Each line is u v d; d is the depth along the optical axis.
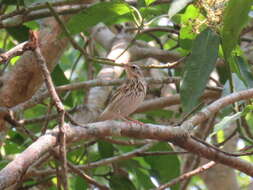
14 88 11.70
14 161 7.87
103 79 13.80
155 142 13.18
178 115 16.53
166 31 15.00
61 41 12.15
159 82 14.36
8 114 11.24
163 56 15.55
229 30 10.23
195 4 10.81
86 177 12.18
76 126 9.42
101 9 10.75
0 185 7.46
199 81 10.56
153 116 16.69
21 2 12.84
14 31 13.53
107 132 9.71
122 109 14.17
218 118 16.61
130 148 14.95
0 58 9.41
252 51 16.27
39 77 11.70
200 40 10.80
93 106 14.19
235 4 9.93
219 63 14.80
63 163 8.49
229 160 11.24
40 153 8.25
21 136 13.84
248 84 12.01
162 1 13.97
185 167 17.08
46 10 12.36
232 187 16.98
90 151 15.33
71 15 12.49
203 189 22.78
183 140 10.68
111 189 12.86
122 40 15.94
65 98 14.45
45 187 14.61
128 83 14.15
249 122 18.38
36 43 9.35
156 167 13.69
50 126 15.15
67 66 18.89
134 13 11.38
